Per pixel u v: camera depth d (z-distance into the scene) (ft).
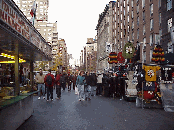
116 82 54.24
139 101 36.04
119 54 98.17
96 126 21.98
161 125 22.50
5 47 23.73
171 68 32.65
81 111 31.58
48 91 45.80
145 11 127.24
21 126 21.94
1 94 21.42
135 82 45.24
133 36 156.15
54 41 352.08
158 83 36.06
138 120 25.11
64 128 21.13
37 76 49.19
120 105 38.70
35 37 26.68
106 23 249.34
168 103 32.12
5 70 38.06
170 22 90.43
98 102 43.37
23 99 23.66
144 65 35.99
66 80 82.43
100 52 310.04
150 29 120.57
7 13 15.53
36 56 33.24
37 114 29.01
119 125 22.47
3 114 16.88
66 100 46.91
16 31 17.69
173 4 86.17
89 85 48.21
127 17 171.83
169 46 89.61
